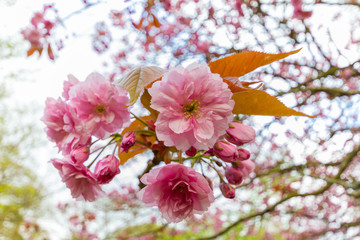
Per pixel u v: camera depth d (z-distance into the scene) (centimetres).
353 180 476
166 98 104
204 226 696
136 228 645
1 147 1017
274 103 113
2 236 930
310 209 599
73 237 716
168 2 461
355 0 411
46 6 282
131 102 100
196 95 106
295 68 500
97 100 111
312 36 402
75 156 110
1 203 981
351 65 393
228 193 132
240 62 121
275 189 559
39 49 304
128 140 115
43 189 1019
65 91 116
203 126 104
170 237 668
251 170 136
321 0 404
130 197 632
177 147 105
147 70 107
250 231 669
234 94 114
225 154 114
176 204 108
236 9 465
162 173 107
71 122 109
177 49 511
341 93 391
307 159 519
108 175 116
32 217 962
